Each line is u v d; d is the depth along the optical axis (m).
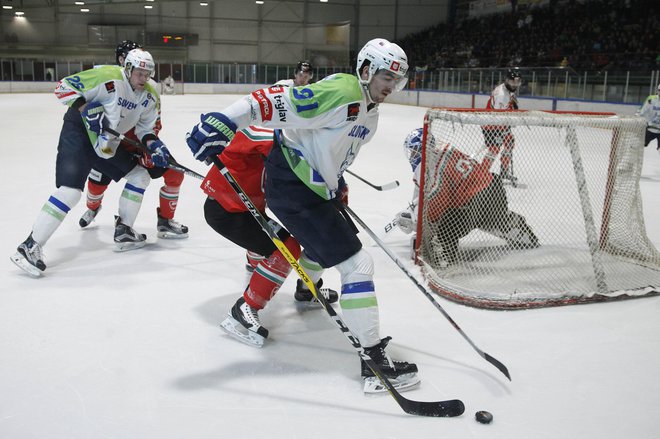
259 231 2.69
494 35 23.84
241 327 2.64
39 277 3.41
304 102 2.10
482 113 3.49
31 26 24.97
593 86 13.96
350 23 27.83
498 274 3.56
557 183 5.87
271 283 2.58
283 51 27.61
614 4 20.62
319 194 2.30
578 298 3.16
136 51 3.47
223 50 27.11
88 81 3.39
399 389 2.25
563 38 20.95
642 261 3.74
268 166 2.37
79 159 3.46
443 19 27.78
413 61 26.36
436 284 3.28
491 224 3.86
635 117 3.65
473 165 3.69
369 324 2.27
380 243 2.46
